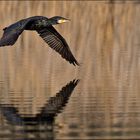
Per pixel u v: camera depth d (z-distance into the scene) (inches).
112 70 739.4
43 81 668.7
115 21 1127.0
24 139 438.0
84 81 669.9
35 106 548.1
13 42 458.0
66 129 463.8
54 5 1154.0
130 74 713.0
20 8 1129.4
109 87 634.2
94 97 585.3
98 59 819.4
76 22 1098.1
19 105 553.6
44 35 555.2
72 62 573.9
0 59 817.5
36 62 792.9
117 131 455.5
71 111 527.2
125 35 1024.9
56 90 621.6
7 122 489.4
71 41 966.4
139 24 1107.9
